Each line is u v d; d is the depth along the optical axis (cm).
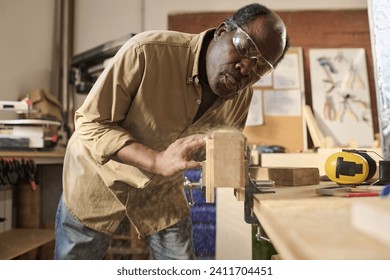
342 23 339
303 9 340
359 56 336
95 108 99
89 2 343
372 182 84
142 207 126
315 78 335
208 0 339
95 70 288
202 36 109
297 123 325
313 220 43
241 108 136
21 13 268
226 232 162
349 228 39
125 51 104
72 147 127
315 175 89
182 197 133
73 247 127
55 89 317
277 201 57
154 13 342
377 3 94
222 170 59
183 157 79
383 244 33
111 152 94
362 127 325
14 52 259
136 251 203
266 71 102
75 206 125
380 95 93
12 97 257
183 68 109
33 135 204
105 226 127
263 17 94
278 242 41
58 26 321
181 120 117
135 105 108
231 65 98
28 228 259
